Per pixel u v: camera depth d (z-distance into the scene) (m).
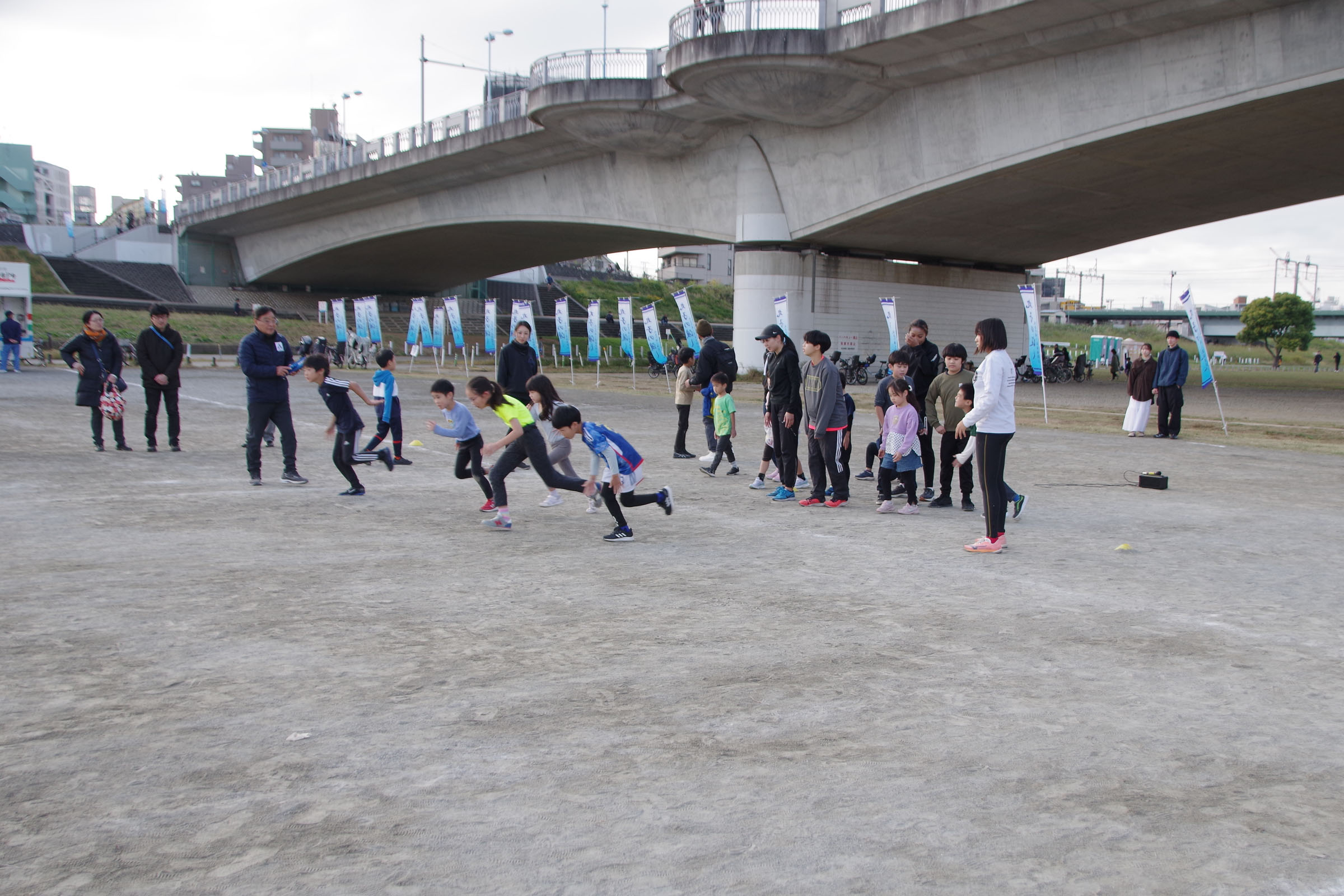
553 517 8.99
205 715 3.93
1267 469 13.36
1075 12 23.81
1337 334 136.88
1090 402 29.67
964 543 7.91
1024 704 4.15
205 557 7.00
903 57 28.09
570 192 43.78
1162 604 5.92
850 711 4.04
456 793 3.23
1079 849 2.89
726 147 37.12
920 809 3.14
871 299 40.81
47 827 2.98
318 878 2.69
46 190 149.75
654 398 27.55
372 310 44.19
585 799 3.19
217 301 72.19
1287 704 4.18
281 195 56.94
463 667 4.59
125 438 14.63
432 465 12.86
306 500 9.74
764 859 2.81
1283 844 2.94
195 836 2.93
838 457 9.71
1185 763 3.54
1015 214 36.06
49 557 6.90
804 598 6.03
